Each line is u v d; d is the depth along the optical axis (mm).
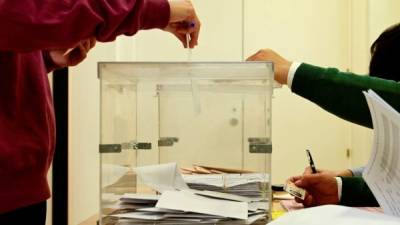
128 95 1642
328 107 1603
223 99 1663
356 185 1814
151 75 1542
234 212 1408
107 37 1307
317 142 4500
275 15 4500
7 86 1356
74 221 2703
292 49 4504
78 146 2787
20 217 1383
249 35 4484
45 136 1429
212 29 4391
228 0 4398
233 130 1679
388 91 1554
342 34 4488
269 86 1521
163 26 1400
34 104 1415
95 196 3045
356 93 1567
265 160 1535
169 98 1701
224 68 1494
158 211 1404
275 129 4512
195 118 1704
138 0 1314
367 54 4090
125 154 1619
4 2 1177
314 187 1839
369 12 4082
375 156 1298
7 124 1354
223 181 1592
